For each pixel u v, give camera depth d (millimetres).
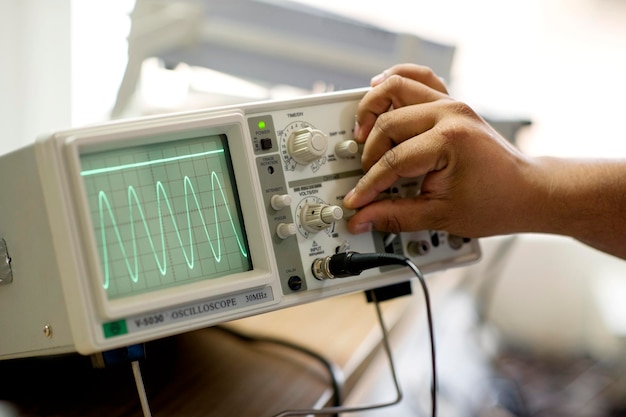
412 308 1551
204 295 699
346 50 1504
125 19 1199
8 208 739
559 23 2549
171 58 1294
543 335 1708
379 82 938
